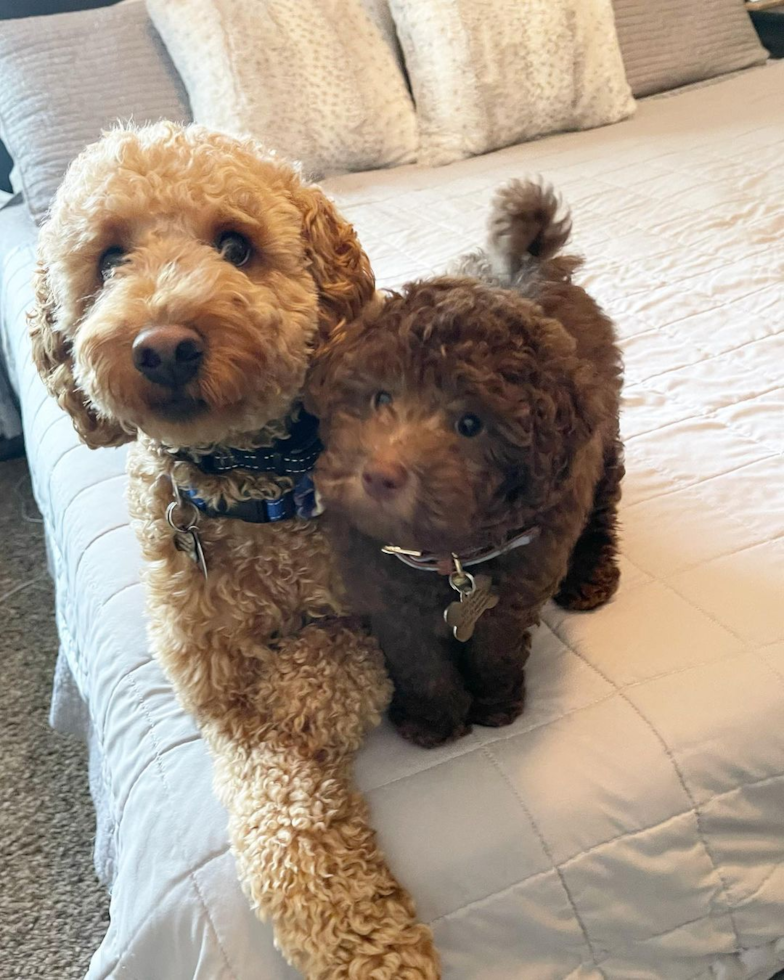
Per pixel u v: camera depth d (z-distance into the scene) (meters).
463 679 0.80
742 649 0.83
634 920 0.74
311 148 2.11
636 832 0.73
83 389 0.79
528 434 0.63
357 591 0.74
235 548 0.80
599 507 0.90
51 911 1.30
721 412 1.19
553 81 2.29
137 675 0.92
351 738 0.77
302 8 2.12
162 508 0.83
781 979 0.89
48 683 1.72
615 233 1.70
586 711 0.78
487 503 0.65
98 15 2.14
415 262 1.64
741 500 1.03
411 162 2.26
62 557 1.28
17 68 2.05
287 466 0.80
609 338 0.87
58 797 1.48
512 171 2.08
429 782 0.75
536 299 0.79
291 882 0.67
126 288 0.74
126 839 0.80
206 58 2.02
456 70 2.21
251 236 0.80
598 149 2.17
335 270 0.86
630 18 2.55
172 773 0.81
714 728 0.77
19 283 1.80
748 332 1.35
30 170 2.00
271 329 0.75
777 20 2.90
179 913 0.72
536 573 0.72
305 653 0.80
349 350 0.68
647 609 0.88
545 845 0.72
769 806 0.78
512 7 2.24
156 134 0.82
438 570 0.70
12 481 2.39
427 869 0.71
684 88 2.65
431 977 0.67
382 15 2.32
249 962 0.69
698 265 1.55
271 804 0.72
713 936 0.78
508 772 0.74
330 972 0.66
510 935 0.71
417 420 0.64
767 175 1.86
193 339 0.69
